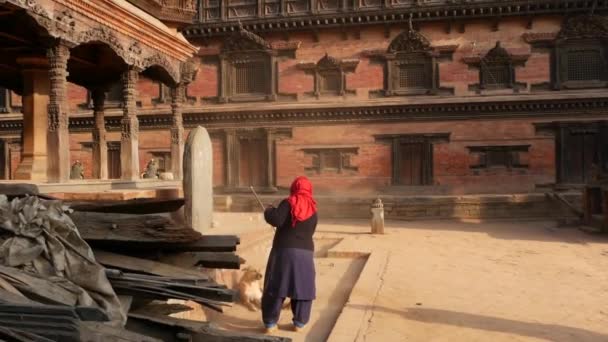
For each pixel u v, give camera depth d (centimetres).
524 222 1942
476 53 2516
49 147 728
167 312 433
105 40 831
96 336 269
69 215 400
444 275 810
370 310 573
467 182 2464
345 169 2581
